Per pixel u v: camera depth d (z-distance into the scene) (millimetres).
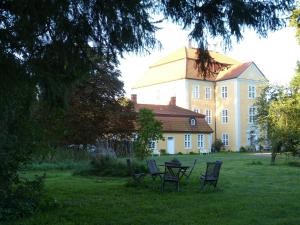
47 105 8289
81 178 20609
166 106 64875
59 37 7129
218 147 69188
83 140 33094
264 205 12031
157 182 16953
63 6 6629
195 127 62812
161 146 58625
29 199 10578
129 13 7082
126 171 21234
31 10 6543
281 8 7098
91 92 33781
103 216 10273
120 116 36250
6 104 7504
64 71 7734
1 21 6855
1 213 9625
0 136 9891
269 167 28453
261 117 34938
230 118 71000
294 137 32062
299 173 23328
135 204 12109
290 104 32594
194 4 7234
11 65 6777
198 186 16266
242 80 70875
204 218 10180
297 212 11070
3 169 10102
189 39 7539
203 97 72062
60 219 9758
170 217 10234
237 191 15195
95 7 7004
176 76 71312
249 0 6996
